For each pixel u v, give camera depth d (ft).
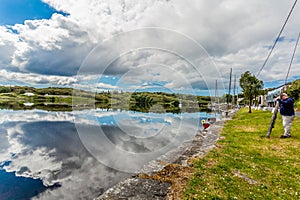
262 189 18.35
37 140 47.98
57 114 119.14
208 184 19.49
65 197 19.69
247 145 34.42
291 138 36.81
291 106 37.04
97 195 19.74
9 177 25.38
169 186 19.65
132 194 18.42
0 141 47.37
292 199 16.57
